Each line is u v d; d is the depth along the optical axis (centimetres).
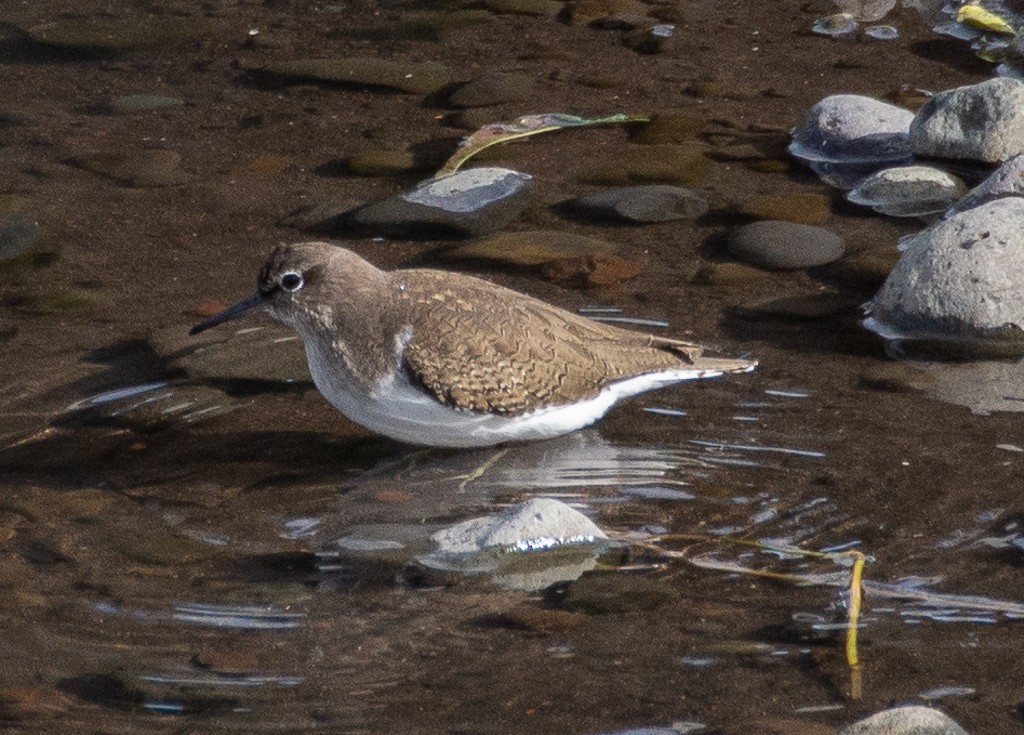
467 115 1838
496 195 1623
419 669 934
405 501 1143
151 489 1152
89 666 938
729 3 2158
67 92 1916
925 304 1361
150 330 1392
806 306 1413
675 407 1273
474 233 1569
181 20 2122
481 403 1187
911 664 924
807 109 1833
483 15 2134
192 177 1703
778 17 2111
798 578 1023
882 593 1000
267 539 1088
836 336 1363
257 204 1641
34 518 1106
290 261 1211
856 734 831
